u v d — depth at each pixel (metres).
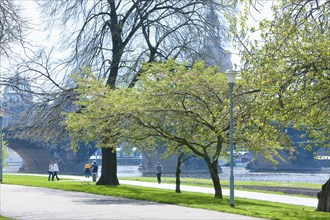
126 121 37.34
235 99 33.84
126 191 41.34
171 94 34.69
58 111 46.56
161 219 22.55
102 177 50.41
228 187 53.72
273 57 24.48
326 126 26.56
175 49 46.28
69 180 62.50
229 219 22.64
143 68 37.38
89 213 24.98
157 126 36.44
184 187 52.00
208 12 45.62
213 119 34.44
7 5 20.86
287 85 23.92
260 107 24.70
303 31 24.41
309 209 30.86
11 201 31.67
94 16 48.09
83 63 47.03
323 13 24.95
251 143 34.47
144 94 35.91
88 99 42.59
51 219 22.50
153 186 52.34
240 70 25.41
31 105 46.69
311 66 23.62
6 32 20.92
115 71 47.56
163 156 42.09
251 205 30.56
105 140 42.31
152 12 48.12
